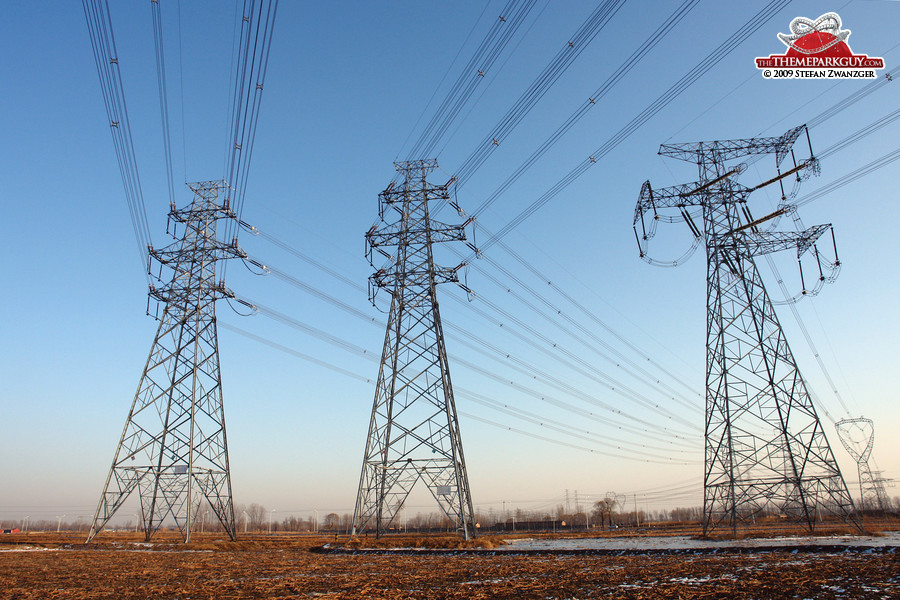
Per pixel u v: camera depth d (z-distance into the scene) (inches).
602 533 3240.7
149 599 935.7
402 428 2057.1
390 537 2153.1
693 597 823.7
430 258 2210.9
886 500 4490.7
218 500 2276.1
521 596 900.0
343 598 912.9
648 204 2309.3
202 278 2358.5
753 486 2070.6
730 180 2298.2
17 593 1007.0
